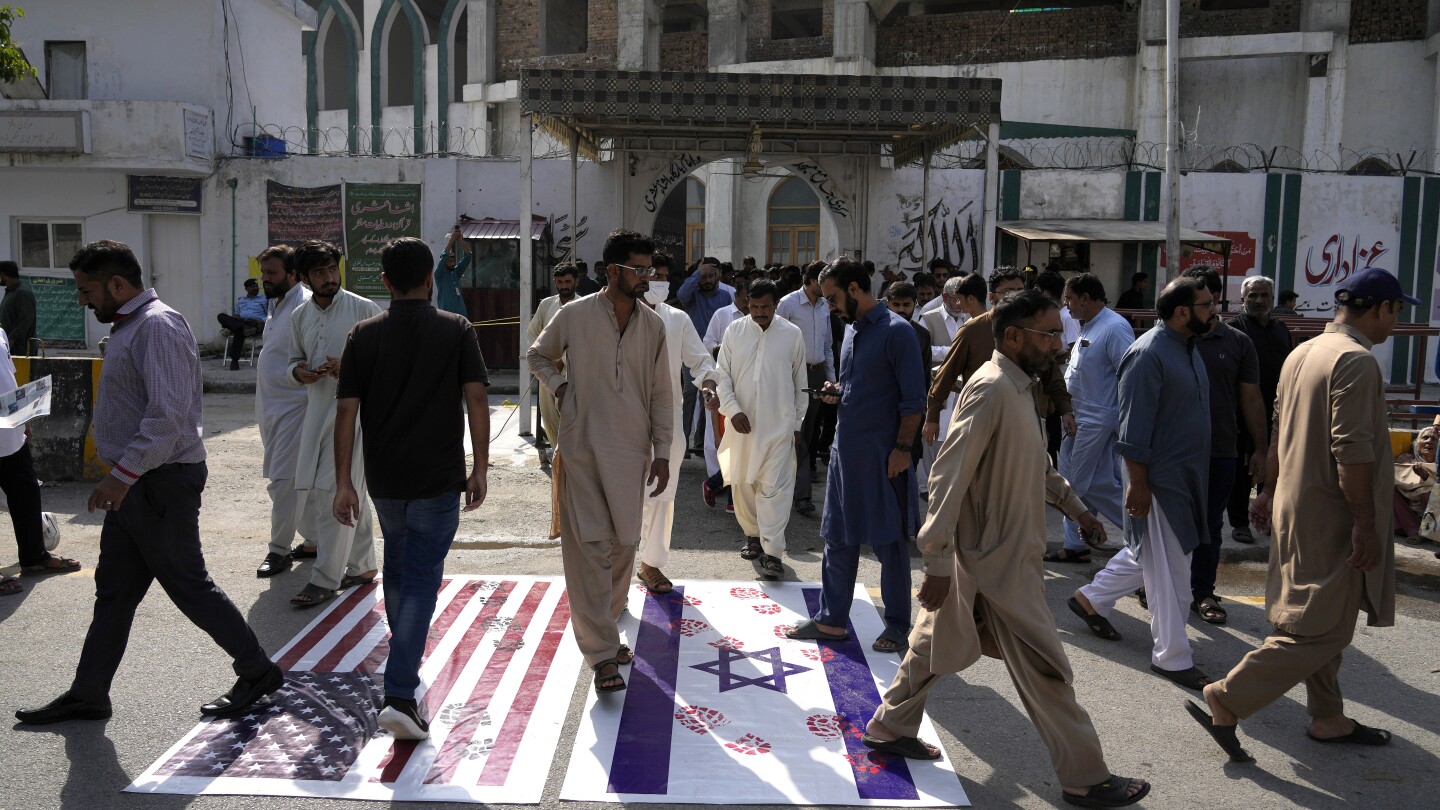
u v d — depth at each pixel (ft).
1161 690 14.32
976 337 15.83
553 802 10.91
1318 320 38.91
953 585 10.97
